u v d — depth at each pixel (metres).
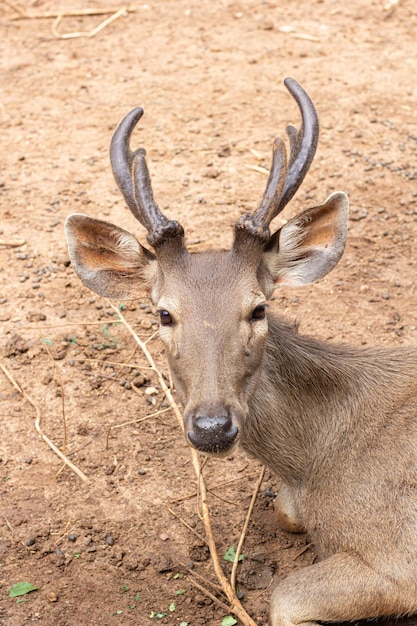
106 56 15.29
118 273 7.19
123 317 9.73
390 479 6.82
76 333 9.59
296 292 10.13
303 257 7.00
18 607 6.89
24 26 16.42
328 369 7.10
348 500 6.86
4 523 7.59
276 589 6.61
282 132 12.95
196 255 6.65
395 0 16.88
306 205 11.44
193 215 11.31
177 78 14.48
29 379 9.05
